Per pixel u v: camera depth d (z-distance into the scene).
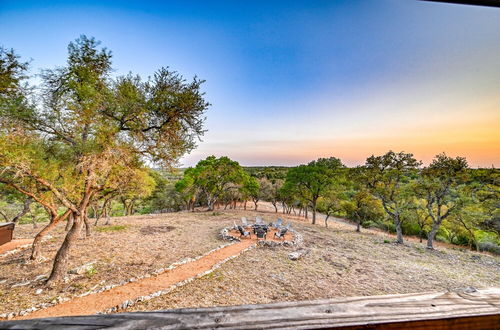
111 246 13.68
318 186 28.88
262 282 9.83
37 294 7.31
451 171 18.98
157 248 13.88
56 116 7.77
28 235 16.44
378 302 0.88
